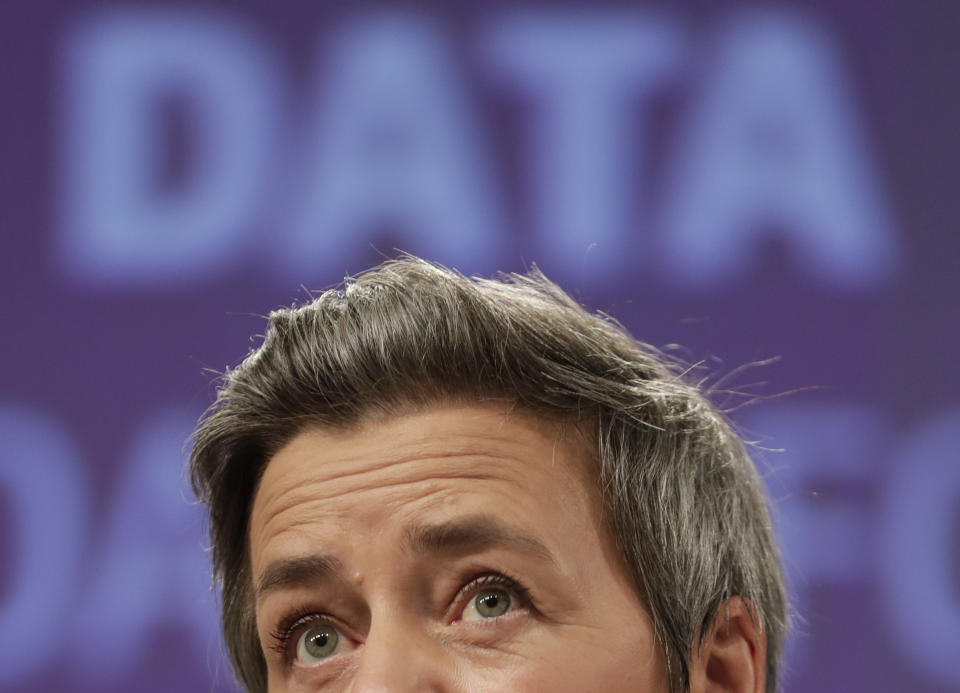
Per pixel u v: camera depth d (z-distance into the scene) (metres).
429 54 10.82
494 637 4.87
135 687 10.31
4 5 10.96
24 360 10.71
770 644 5.90
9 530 10.55
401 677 4.75
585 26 10.84
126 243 10.82
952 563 10.40
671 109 10.77
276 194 10.75
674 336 10.55
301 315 5.47
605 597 5.02
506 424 5.12
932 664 10.28
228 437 5.52
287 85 10.83
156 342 10.73
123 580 10.48
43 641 10.41
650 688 5.04
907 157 10.81
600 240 10.63
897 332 10.64
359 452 5.11
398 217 10.65
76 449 10.66
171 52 10.91
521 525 4.94
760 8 10.88
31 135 10.89
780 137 10.78
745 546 5.70
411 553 4.92
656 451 5.38
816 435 10.51
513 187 10.67
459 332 5.16
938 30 10.91
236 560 5.85
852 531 10.42
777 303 10.63
